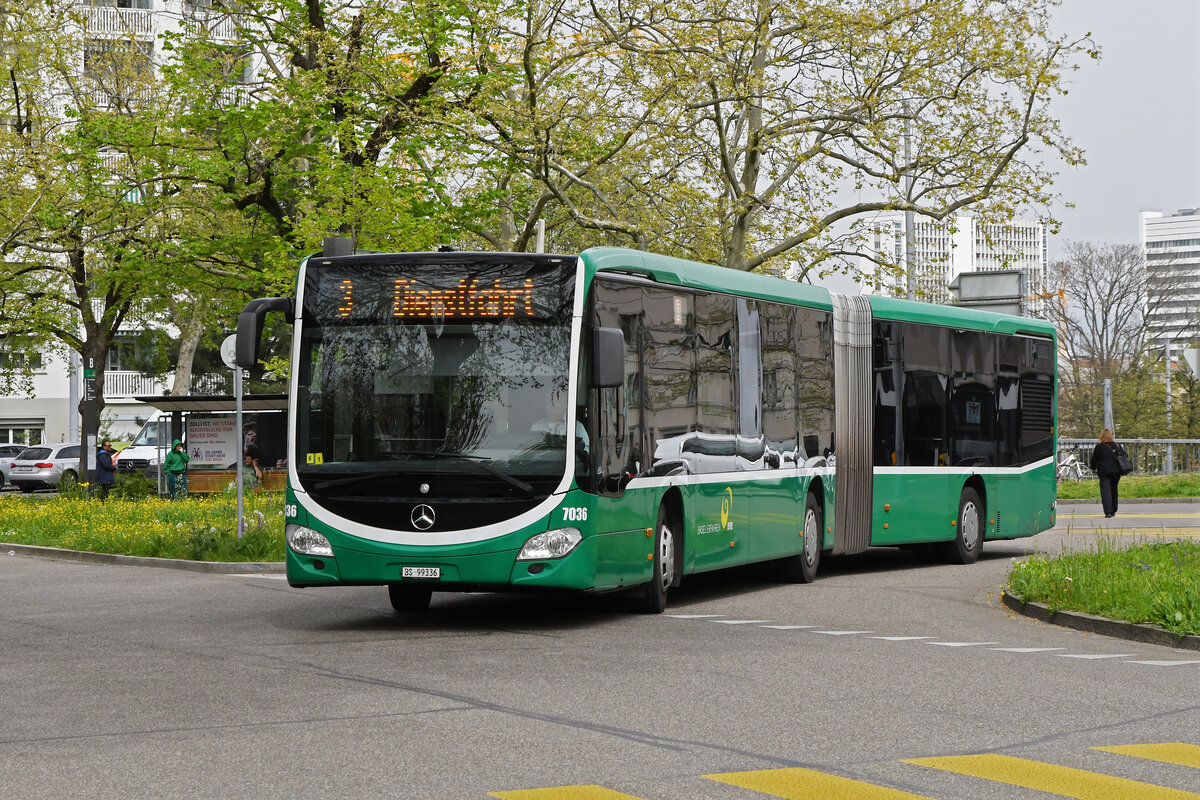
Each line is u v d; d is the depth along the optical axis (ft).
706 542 50.49
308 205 102.06
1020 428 73.41
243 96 119.85
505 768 23.06
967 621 45.96
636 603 48.26
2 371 183.32
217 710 28.55
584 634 41.86
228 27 156.66
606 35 89.92
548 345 42.80
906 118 97.76
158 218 126.41
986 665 35.53
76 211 121.08
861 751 24.62
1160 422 195.62
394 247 99.76
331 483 42.93
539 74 95.14
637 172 99.66
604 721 27.27
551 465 42.14
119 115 121.49
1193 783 22.30
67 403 230.48
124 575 64.54
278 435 135.23
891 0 95.14
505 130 91.91
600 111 94.79
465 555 41.83
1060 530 95.25
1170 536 82.84
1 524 93.40
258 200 118.01
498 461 42.19
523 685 31.71
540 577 41.83
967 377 69.56
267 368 105.09
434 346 43.16
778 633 42.16
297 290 44.50
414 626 44.01
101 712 28.50
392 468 42.47
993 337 71.51
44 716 28.12
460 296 43.34
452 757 23.91
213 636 41.34
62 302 147.33
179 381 176.14
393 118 104.58
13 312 144.77
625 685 31.73
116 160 129.90
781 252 101.65
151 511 94.73
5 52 123.54
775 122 98.32
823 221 100.32
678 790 21.54
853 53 94.12
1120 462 105.09
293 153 114.93
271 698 29.99
